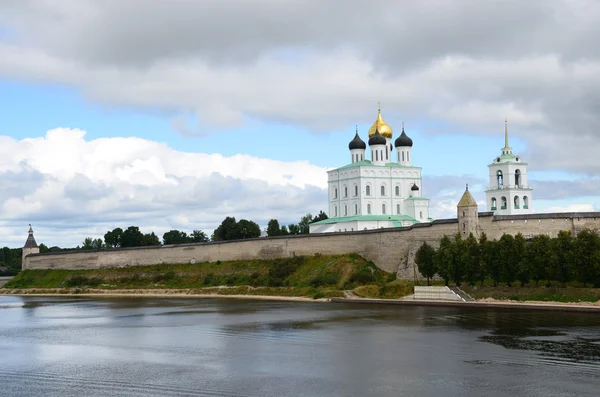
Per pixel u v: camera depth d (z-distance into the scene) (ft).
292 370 179.73
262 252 470.80
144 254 530.68
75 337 244.42
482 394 153.07
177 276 491.72
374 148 560.20
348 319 275.18
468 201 369.30
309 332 241.55
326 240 442.09
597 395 150.30
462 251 334.44
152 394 159.94
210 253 497.46
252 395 157.07
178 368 185.37
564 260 299.58
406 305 330.13
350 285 387.34
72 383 171.22
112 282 514.68
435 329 240.12
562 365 176.24
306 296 386.73
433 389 158.20
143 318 301.43
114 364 192.34
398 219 522.47
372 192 545.44
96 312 338.75
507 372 170.91
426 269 353.72
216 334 242.78
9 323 292.81
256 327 257.75
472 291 325.21
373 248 417.08
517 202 548.72
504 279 320.50
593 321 246.68
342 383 165.27
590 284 302.66
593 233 301.22
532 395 151.23
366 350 204.13
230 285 449.89
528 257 310.04
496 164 556.10
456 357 189.57
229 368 183.93
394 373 173.78
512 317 262.67
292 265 440.04
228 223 602.03
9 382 173.17
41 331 262.88
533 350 195.21
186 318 295.89
